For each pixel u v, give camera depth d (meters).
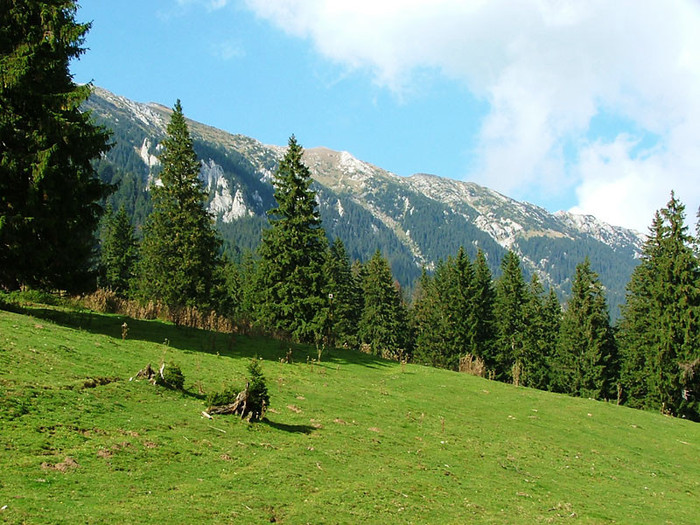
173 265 44.19
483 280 74.12
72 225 26.88
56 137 24.95
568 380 64.25
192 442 14.37
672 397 49.69
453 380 37.97
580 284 64.50
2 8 24.22
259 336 40.50
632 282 62.69
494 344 70.75
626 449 27.00
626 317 63.50
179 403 17.36
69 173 26.34
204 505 10.70
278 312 45.06
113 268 76.38
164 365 18.72
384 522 11.96
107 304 35.53
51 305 32.16
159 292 43.38
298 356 35.31
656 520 16.55
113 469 11.45
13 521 8.20
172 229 44.59
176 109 45.81
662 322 50.34
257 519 10.59
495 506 14.91
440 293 81.75
